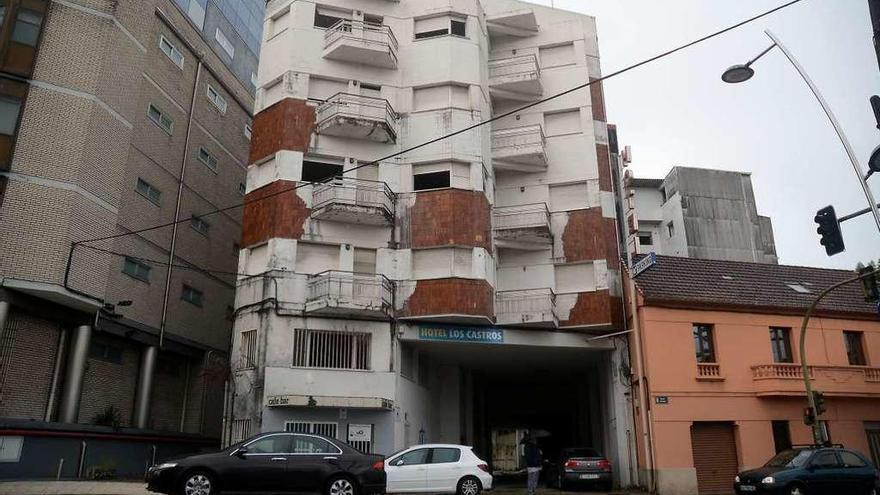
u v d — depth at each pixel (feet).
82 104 73.10
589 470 73.46
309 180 80.84
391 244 79.77
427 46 88.38
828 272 96.43
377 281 75.31
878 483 57.26
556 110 95.30
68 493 53.11
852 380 79.87
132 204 83.20
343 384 72.95
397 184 82.53
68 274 68.64
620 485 79.25
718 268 90.79
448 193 80.79
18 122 68.85
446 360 93.09
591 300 84.12
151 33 90.12
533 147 89.92
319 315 74.95
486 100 90.38
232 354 75.92
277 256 75.92
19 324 67.67
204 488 42.57
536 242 87.81
